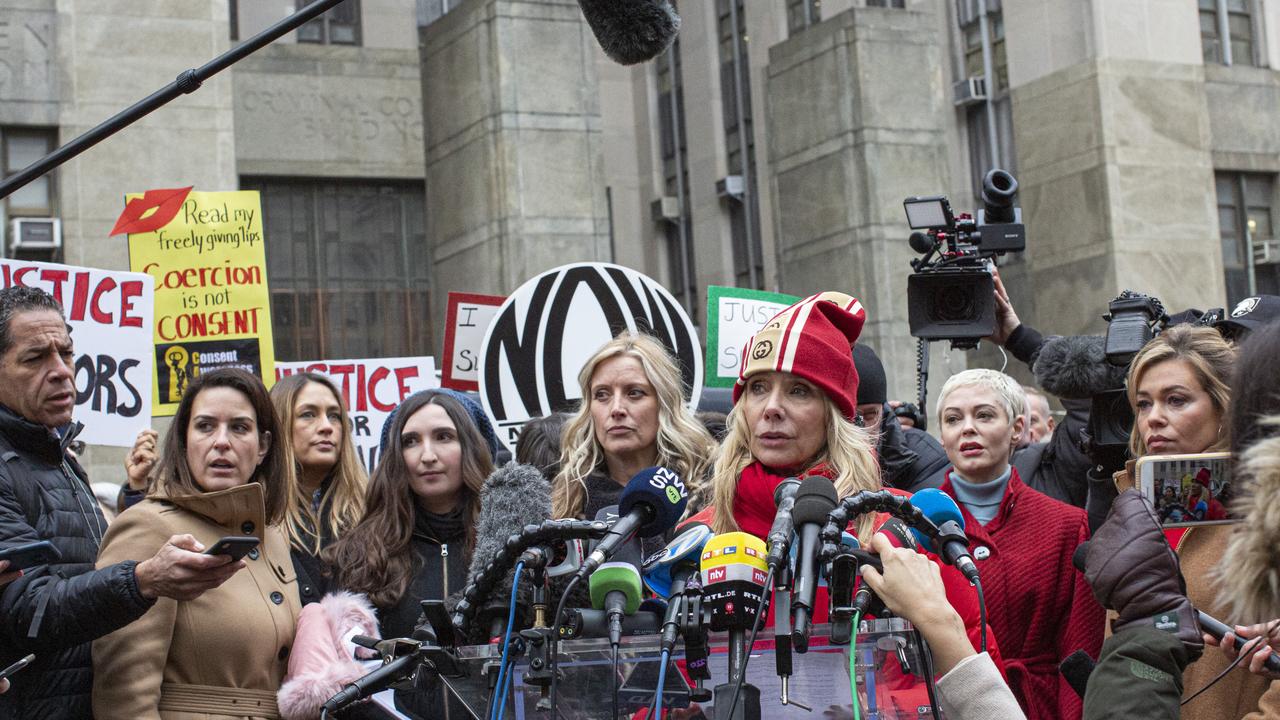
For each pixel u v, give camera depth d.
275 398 5.24
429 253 17.42
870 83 17.59
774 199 18.95
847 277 17.64
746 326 6.77
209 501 3.89
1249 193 19.19
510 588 3.20
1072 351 5.26
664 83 23.17
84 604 3.43
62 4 13.51
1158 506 3.22
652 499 3.02
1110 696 2.45
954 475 4.93
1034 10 19.17
